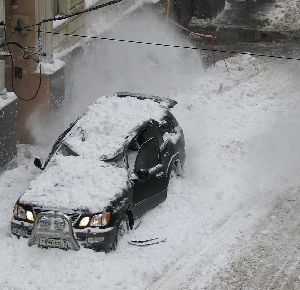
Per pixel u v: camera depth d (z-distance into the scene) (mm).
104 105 14711
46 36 17328
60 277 11773
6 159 15867
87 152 13555
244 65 23188
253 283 12094
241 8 30547
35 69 17422
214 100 20062
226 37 27109
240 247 13070
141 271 12062
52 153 14031
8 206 14125
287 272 12445
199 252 12828
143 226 13414
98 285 11656
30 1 16828
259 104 19812
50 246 12227
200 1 28516
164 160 14156
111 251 12500
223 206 14414
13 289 11531
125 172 13148
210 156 16469
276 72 22719
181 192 14711
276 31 27828
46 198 12469
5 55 16141
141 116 14391
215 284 11992
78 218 12156
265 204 14633
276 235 13547
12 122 15984
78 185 12766
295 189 15297
